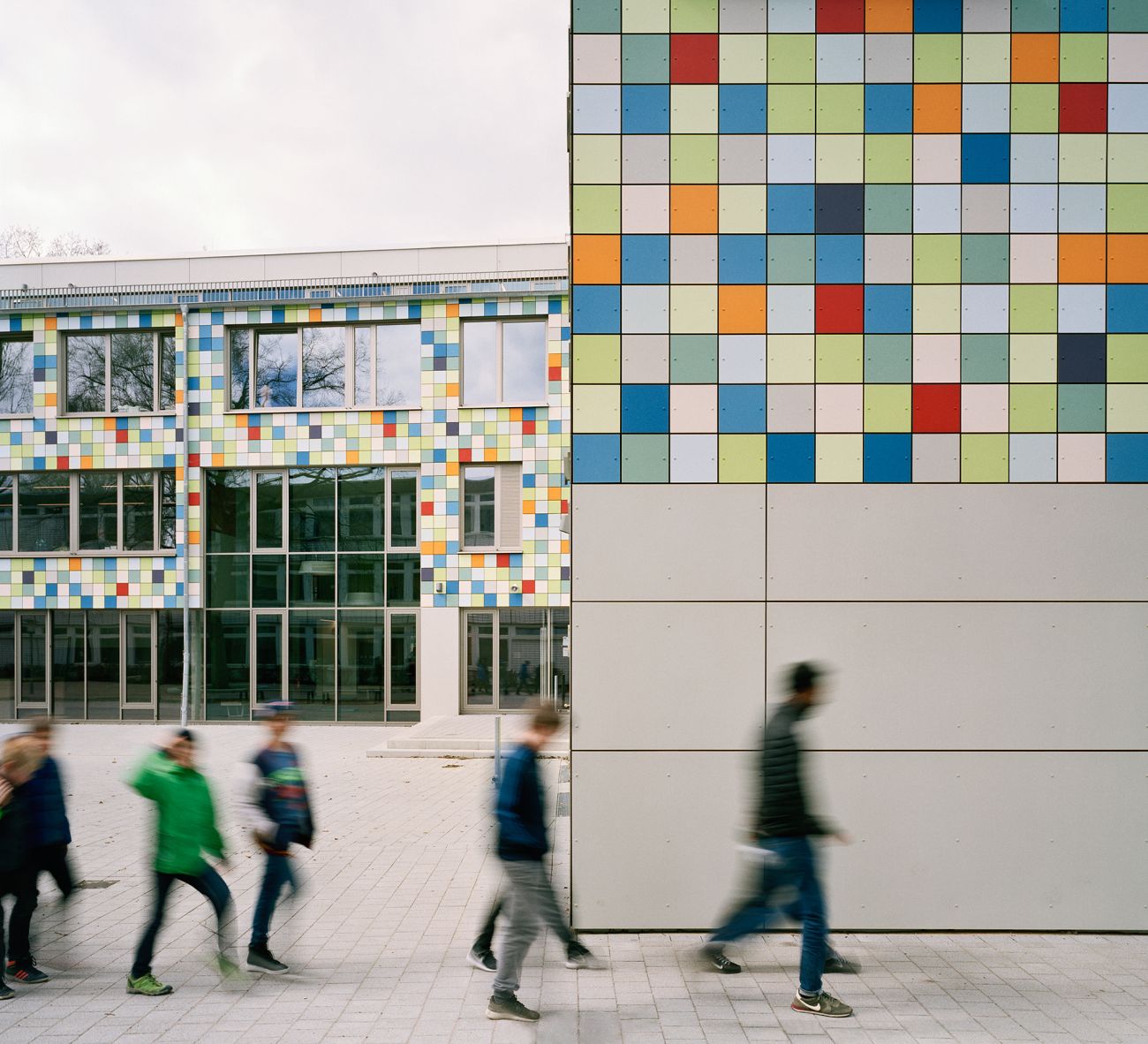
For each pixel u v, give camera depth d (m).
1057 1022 4.40
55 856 5.27
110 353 20.03
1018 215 6.04
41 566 19.70
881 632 5.89
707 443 5.98
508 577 19.02
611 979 4.95
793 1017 4.44
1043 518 5.93
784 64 6.09
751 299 6.04
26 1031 4.35
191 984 4.98
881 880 5.77
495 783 4.98
